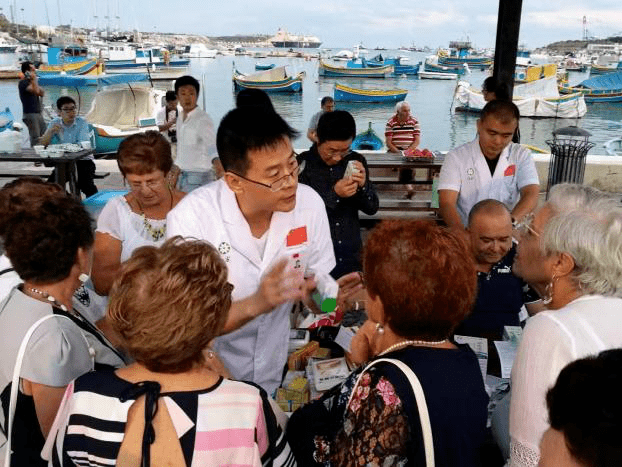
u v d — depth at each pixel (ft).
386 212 22.45
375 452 4.02
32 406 4.89
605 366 2.45
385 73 194.90
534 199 11.53
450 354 4.36
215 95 134.41
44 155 22.27
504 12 18.45
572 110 112.37
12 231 5.08
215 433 3.91
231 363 6.83
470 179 11.79
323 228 6.98
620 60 273.95
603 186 25.80
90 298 7.60
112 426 3.83
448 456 4.06
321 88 165.07
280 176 5.87
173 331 3.86
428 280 4.24
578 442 2.34
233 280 6.52
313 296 6.36
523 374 4.76
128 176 7.95
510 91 19.16
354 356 4.99
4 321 5.01
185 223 6.40
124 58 182.19
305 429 4.64
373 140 45.32
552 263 5.38
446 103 136.05
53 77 108.06
